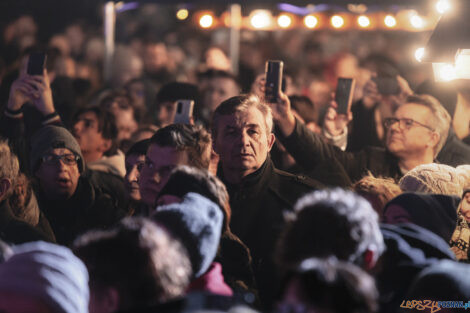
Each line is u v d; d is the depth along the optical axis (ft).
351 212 8.52
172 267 7.75
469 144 19.62
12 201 14.07
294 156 16.07
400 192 12.27
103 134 19.83
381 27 45.14
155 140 12.82
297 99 22.52
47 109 18.10
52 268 8.13
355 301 6.64
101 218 15.70
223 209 10.39
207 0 31.22
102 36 46.93
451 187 13.15
